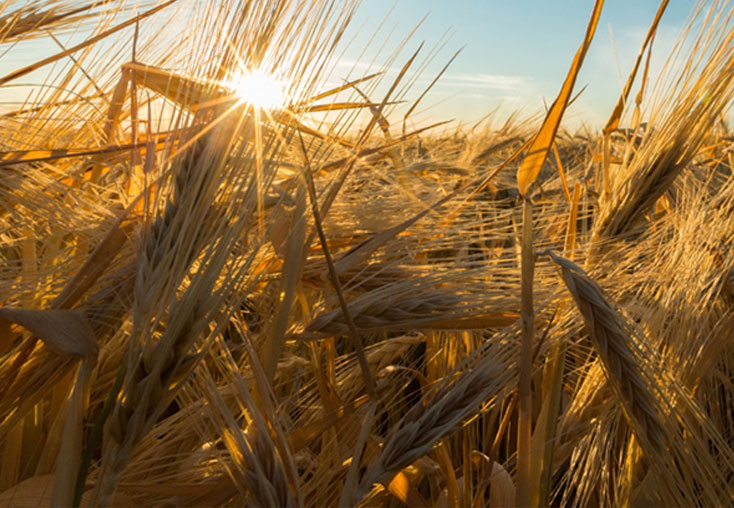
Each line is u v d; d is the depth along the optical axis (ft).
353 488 0.75
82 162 1.09
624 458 1.19
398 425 0.85
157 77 0.90
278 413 0.97
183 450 1.01
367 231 1.13
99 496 0.68
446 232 1.15
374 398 0.79
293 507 0.69
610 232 1.18
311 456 1.12
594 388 1.11
